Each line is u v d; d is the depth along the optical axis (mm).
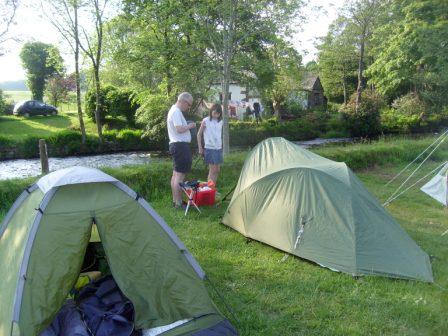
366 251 4699
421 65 22453
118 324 3225
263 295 4133
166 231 3695
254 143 23688
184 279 3518
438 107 27641
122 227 3496
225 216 6105
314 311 3871
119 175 7750
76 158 18750
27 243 3209
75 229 3342
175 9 15086
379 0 29438
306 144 22938
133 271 3381
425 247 5516
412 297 4133
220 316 3436
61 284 3141
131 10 17422
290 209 5230
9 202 6953
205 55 16078
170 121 6480
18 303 2980
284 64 16281
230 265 4816
